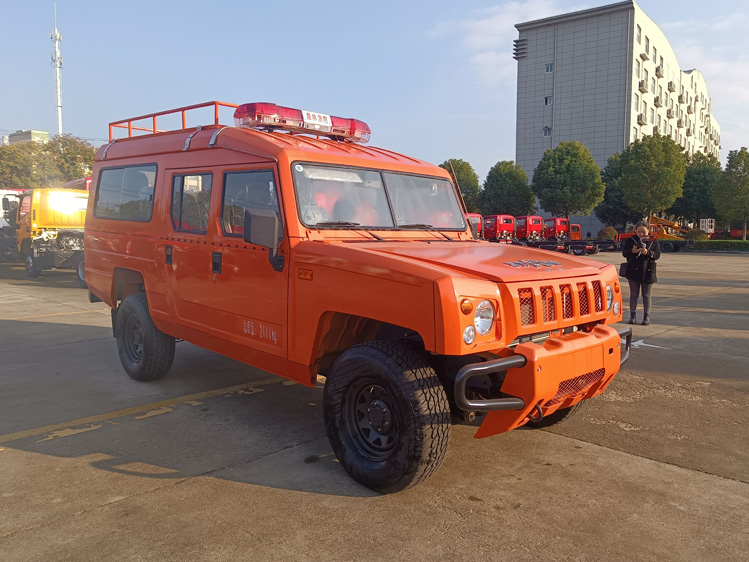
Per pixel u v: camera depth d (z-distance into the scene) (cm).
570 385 369
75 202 1712
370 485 362
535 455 429
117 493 360
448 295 311
